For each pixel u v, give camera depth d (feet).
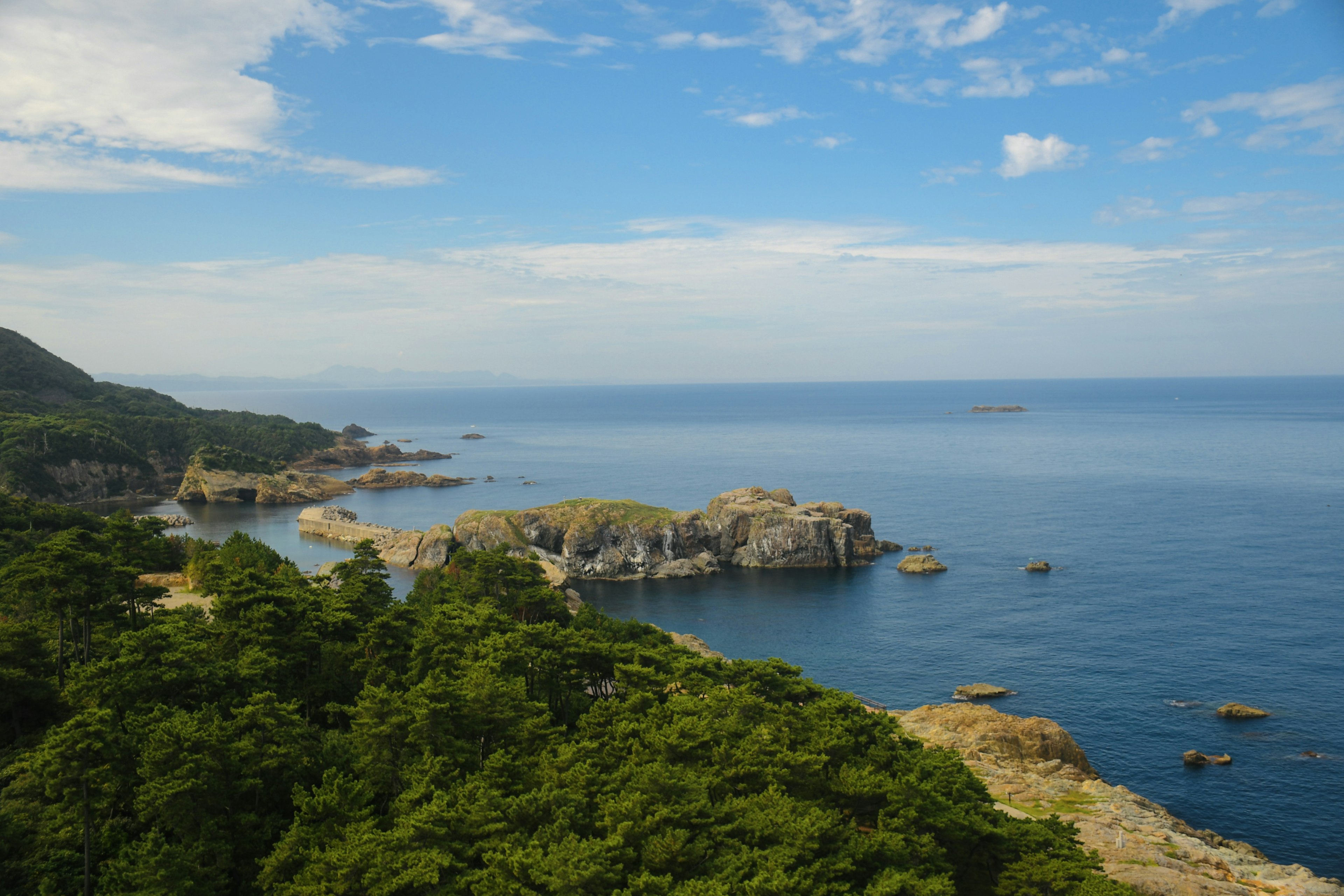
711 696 219.82
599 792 176.35
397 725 187.21
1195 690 357.20
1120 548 613.93
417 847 153.48
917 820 179.22
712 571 609.83
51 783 159.43
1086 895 156.76
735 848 159.33
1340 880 232.12
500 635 256.32
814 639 444.96
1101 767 295.07
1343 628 427.74
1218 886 194.80
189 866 150.82
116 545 292.81
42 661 223.92
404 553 649.20
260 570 277.23
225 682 211.20
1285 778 284.41
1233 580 519.60
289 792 182.29
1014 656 404.36
